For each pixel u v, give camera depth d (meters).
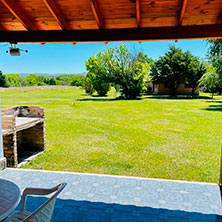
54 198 1.55
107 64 26.36
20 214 1.91
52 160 6.21
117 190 3.40
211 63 18.95
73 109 16.55
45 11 3.02
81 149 7.20
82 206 2.96
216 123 11.36
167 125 10.95
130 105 19.11
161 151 7.01
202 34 2.83
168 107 17.66
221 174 3.52
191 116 13.49
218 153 6.79
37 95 32.25
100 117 13.19
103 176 3.91
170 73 30.73
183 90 33.00
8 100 23.81
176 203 3.03
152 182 3.67
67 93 37.12
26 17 3.09
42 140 6.99
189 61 29.66
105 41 3.06
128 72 26.53
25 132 7.09
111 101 22.78
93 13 2.94
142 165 5.85
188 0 2.70
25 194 1.94
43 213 1.53
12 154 5.43
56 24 3.24
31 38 3.15
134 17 2.99
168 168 5.63
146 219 2.69
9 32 3.17
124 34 2.99
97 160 6.21
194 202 3.05
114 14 2.98
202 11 2.83
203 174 5.24
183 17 2.94
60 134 9.16
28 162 6.00
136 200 3.11
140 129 10.06
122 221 2.66
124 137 8.71
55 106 18.33
